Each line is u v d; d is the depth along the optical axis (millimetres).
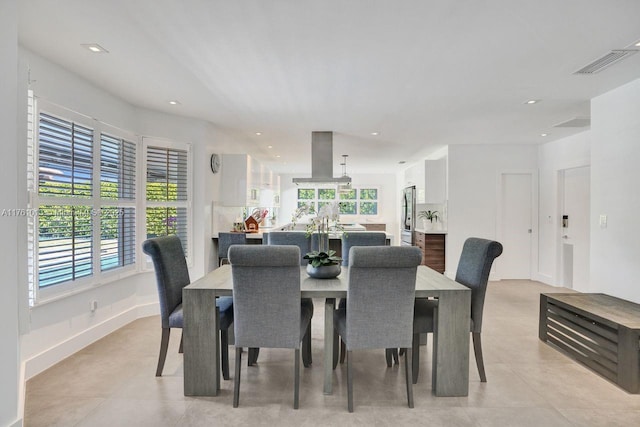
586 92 3562
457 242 6461
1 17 1759
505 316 4312
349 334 2314
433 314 2555
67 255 3064
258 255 2236
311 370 2871
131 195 4031
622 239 3393
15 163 1843
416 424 2127
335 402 2377
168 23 2254
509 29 2326
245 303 2318
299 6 2062
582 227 5469
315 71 3025
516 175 6496
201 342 2451
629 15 2150
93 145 3406
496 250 2613
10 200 1813
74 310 3201
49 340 2920
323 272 2826
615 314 2836
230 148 5684
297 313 2316
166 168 4340
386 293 2299
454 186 6441
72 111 3098
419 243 7234
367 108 4117
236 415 2217
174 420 2156
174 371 2809
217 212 5125
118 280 3826
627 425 2129
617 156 3451
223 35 2410
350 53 2686
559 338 3270
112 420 2150
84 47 2600
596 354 2824
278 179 9828
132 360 3016
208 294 2453
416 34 2395
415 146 6562
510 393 2502
